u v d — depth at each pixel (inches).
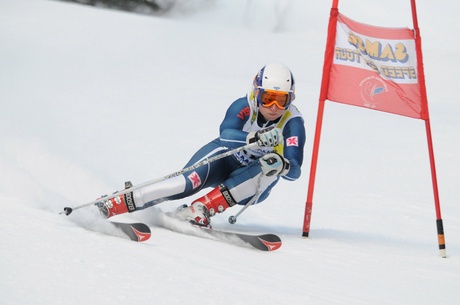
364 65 687.7
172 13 3501.5
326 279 499.2
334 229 765.3
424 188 1022.4
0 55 2004.2
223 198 653.3
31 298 367.9
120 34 2544.3
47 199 652.1
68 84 1680.6
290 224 775.7
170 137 1205.7
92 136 1140.5
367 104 686.5
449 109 1822.1
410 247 690.2
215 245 577.6
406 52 682.2
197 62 2191.2
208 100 1604.3
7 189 679.1
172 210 756.6
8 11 2741.1
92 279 410.3
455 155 1255.5
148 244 534.9
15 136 995.3
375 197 948.0
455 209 914.7
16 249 453.7
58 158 882.1
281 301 415.8
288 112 669.3
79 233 532.1
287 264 536.7
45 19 2632.9
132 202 624.1
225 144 653.9
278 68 639.8
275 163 613.0
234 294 417.4
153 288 407.2
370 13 3540.8
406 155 1235.2
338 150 1243.8
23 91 1541.6
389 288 494.3
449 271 575.5
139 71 1948.8
